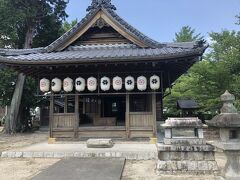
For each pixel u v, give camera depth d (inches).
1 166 366.6
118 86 538.6
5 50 568.4
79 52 574.9
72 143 538.6
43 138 815.7
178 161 312.3
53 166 344.8
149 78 557.6
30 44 1069.1
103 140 473.1
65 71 569.9
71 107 802.8
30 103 1120.8
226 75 746.8
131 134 531.5
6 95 1065.5
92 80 542.9
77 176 290.7
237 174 234.1
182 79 1066.7
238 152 235.1
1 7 941.8
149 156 406.3
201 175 303.1
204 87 797.2
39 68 550.3
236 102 681.0
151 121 530.0
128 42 603.2
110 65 538.6
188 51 473.4
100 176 289.7
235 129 236.2
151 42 576.1
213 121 245.8
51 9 1069.8
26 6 1008.9
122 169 325.7
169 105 1072.8
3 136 901.8
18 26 1043.9
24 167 358.9
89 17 573.3
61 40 587.8
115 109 679.1
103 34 606.5
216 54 785.6
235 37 751.1
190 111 578.9
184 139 320.5
